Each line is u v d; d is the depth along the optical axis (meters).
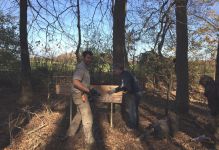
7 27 19.12
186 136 10.23
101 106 12.41
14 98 15.27
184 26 13.43
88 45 17.73
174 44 22.12
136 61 20.75
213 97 9.13
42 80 17.45
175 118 10.36
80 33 17.20
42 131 10.05
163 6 16.30
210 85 9.16
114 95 10.21
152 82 20.62
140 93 10.40
